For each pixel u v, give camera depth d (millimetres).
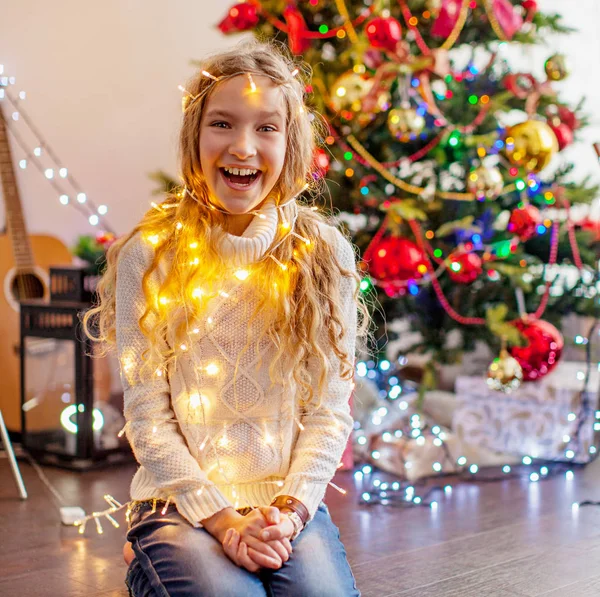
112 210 3584
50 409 2592
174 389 1334
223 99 1295
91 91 3510
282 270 1351
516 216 2557
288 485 1300
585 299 2836
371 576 1681
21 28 3338
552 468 2613
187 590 1156
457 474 2541
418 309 2785
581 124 2918
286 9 2611
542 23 2834
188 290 1307
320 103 2533
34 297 2846
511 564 1755
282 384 1344
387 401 2859
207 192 1354
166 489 1268
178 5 3697
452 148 2764
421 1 2652
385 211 2680
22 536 1923
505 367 2492
